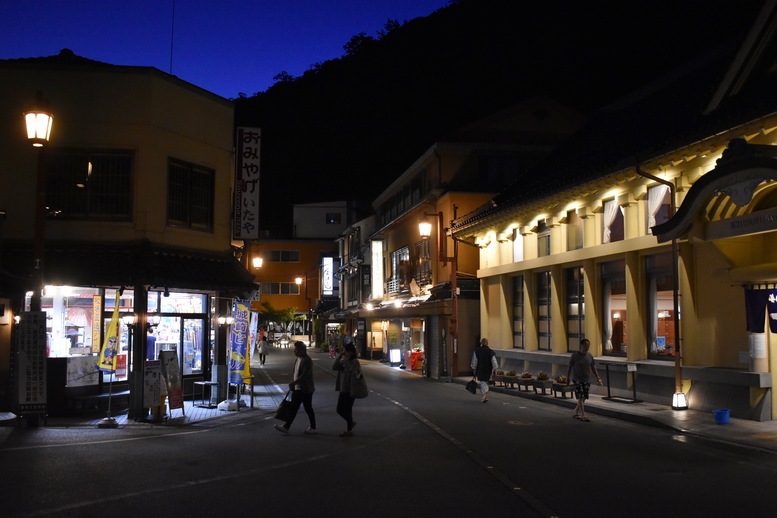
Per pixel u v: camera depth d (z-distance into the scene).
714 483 8.70
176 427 14.28
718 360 15.00
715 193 13.22
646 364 16.92
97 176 17.11
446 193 32.09
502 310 26.31
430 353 31.48
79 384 16.16
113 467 9.70
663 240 14.79
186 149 18.47
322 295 64.81
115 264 16.25
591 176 17.97
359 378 12.92
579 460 10.32
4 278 15.30
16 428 13.58
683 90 21.67
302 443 12.08
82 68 17.14
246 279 19.44
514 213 23.39
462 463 10.15
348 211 72.44
